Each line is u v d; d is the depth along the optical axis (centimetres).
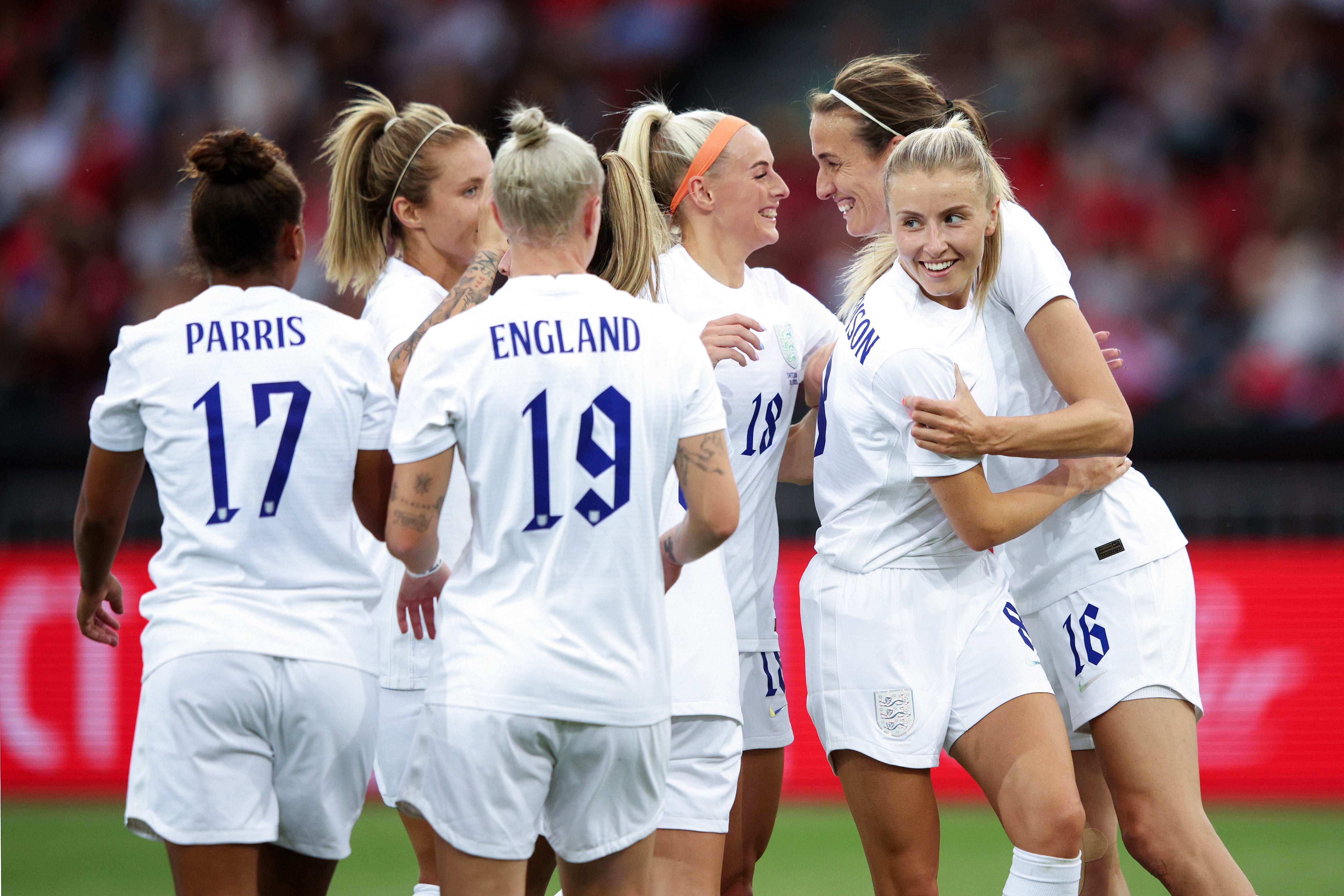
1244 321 3959
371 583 1084
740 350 1219
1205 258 4094
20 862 2109
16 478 2798
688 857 1180
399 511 995
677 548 1049
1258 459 2650
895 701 1173
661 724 1005
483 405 976
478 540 996
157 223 4375
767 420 1312
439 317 1182
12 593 2702
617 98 4734
